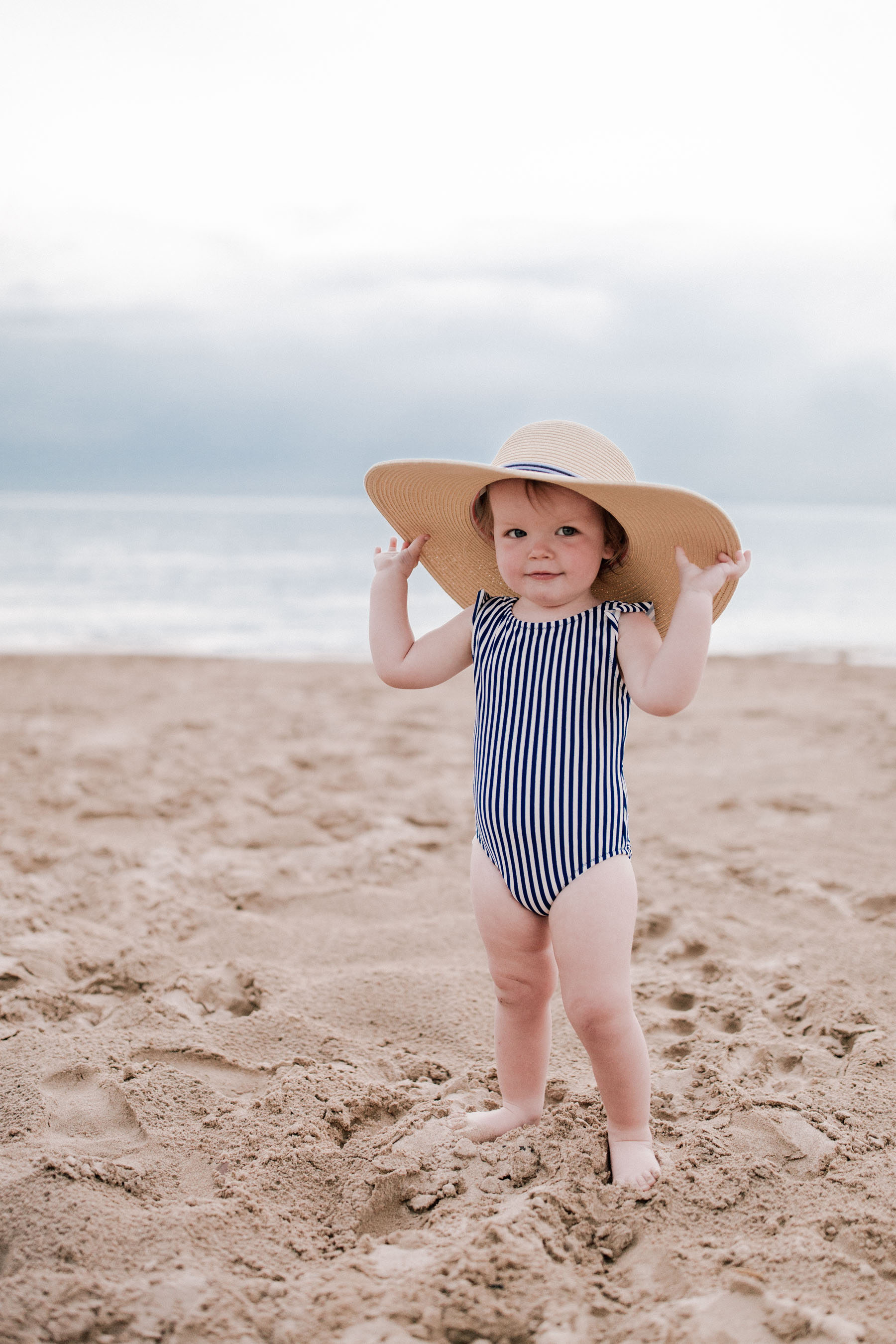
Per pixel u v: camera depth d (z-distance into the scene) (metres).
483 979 3.22
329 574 25.17
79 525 49.31
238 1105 2.45
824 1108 2.43
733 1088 2.49
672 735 7.29
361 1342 1.66
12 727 7.50
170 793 5.52
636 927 3.69
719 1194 2.07
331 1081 2.54
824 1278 1.81
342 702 8.91
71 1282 1.78
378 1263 1.87
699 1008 3.03
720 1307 1.74
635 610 2.21
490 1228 1.89
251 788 5.67
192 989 3.16
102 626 16.02
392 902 3.95
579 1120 2.31
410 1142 2.27
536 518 2.09
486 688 2.22
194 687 9.70
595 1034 2.06
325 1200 2.10
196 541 37.66
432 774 6.09
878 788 5.68
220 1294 1.77
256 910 3.91
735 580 2.14
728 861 4.40
